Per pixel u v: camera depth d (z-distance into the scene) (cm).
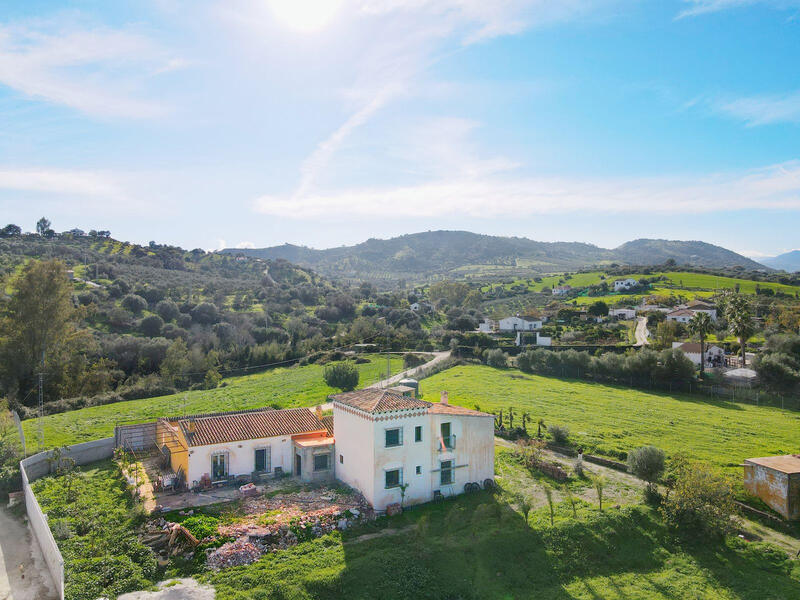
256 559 2800
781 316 10638
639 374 8075
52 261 7194
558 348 10319
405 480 3638
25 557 2838
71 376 7256
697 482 3466
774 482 3719
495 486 4050
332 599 2553
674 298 14975
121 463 4094
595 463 4716
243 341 10950
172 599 2388
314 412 4703
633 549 3228
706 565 3098
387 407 3609
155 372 8819
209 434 3800
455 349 10575
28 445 4441
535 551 3114
